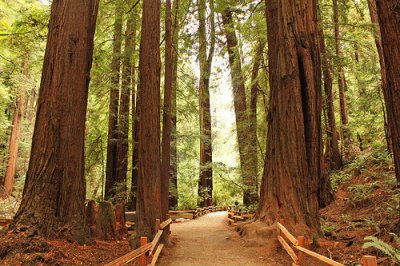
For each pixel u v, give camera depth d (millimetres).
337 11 16016
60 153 7617
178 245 9805
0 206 20266
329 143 17688
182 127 26875
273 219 9383
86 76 8875
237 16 20469
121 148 18391
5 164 27547
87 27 8625
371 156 15695
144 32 9719
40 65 15023
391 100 7109
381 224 8445
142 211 8727
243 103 21672
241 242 9312
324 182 13562
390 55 6938
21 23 11672
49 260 5918
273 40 11320
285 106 9906
